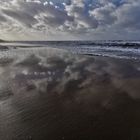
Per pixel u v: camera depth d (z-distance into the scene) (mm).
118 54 25438
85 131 4391
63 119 5059
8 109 5789
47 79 10344
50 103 6312
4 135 4250
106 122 4852
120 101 6469
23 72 12711
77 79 10305
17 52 33312
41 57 23750
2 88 8516
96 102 6410
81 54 27078
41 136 4215
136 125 4648
